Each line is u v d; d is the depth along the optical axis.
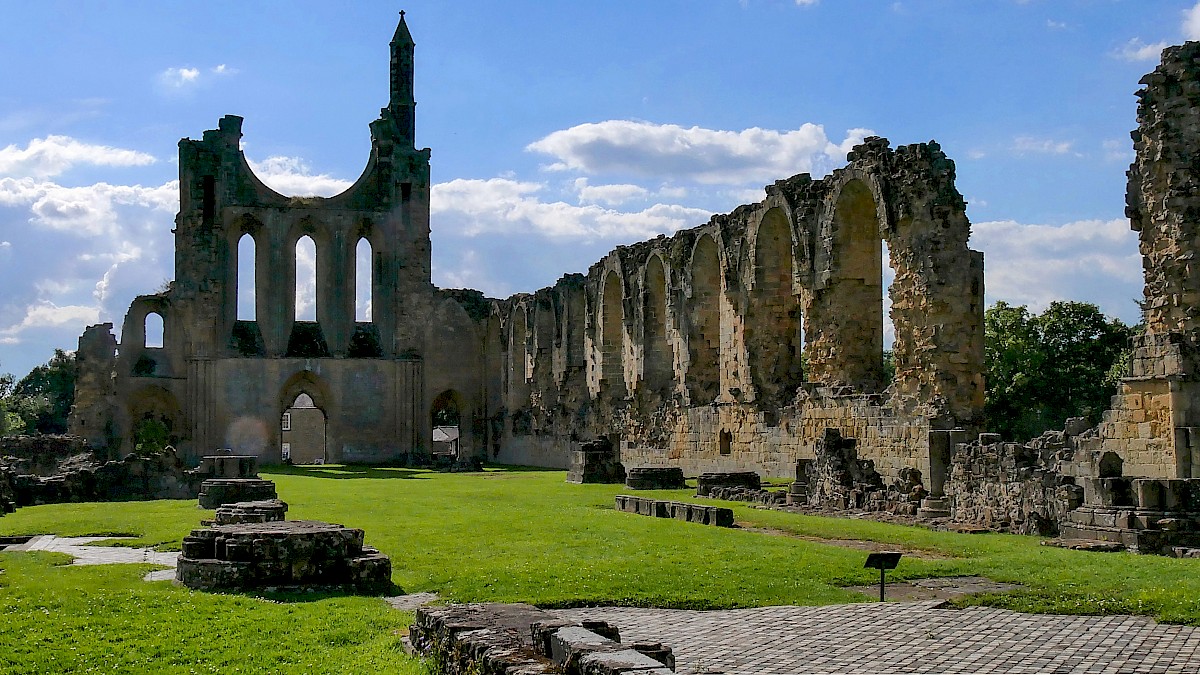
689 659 13.39
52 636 14.57
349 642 14.36
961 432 32.44
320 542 18.48
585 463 50.12
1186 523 22.05
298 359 81.00
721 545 23.05
